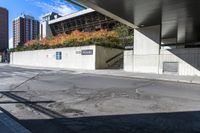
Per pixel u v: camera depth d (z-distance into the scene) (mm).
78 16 46344
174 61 16469
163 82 12414
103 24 41625
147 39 18391
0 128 4246
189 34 23125
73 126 4398
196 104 6457
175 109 5816
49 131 4109
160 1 11523
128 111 5574
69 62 27422
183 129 4234
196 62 15281
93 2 12039
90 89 9391
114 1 11773
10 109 5738
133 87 10148
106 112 5465
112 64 25781
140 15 14633
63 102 6625
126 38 28281
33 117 5012
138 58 19031
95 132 4074
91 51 24109
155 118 4969
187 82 12320
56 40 32406
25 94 7992
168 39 27281
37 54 33812
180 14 14164
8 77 14625
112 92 8625
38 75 16375
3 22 73125
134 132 4082
